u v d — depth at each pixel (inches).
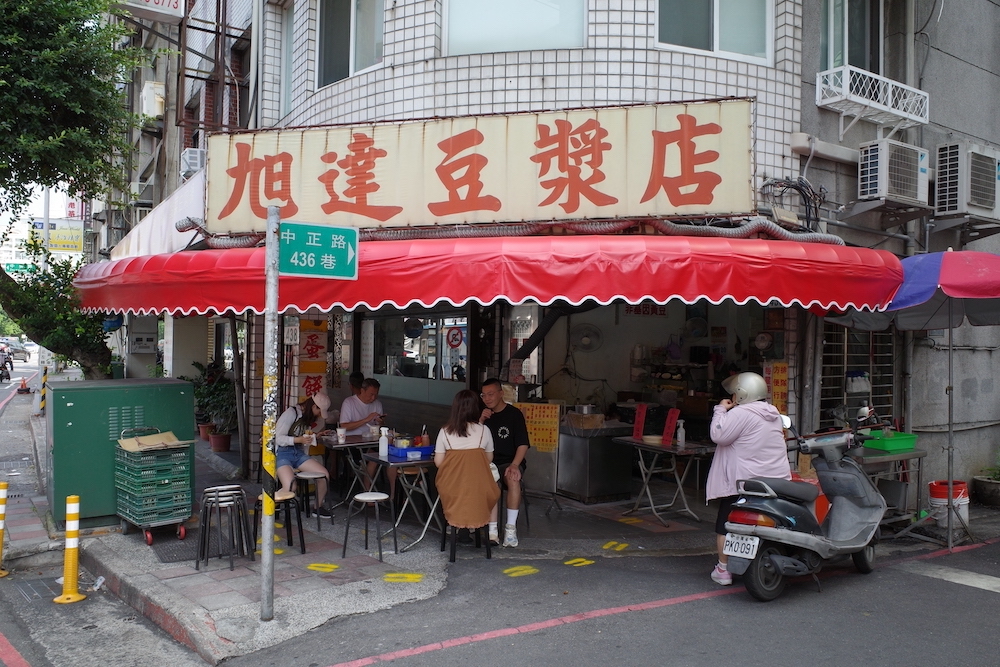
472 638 183.6
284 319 369.4
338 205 278.2
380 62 325.7
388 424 421.1
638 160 256.2
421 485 275.3
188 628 185.6
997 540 303.0
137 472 257.9
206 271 242.2
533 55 291.6
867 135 336.8
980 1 398.0
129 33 383.6
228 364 596.1
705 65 293.6
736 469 220.1
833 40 328.8
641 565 249.1
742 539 210.4
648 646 179.6
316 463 288.5
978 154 341.4
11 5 333.1
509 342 362.6
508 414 277.4
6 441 544.4
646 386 434.0
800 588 228.8
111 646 186.7
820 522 247.6
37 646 187.5
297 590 213.2
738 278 220.7
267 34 384.5
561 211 260.8
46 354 925.2
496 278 218.8
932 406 369.1
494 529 260.8
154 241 382.0
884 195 307.7
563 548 265.3
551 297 217.0
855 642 184.2
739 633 188.9
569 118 261.3
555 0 299.6
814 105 315.9
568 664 169.5
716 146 251.4
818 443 250.7
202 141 538.0
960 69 384.8
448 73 298.0
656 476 407.8
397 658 172.1
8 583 239.0
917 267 264.4
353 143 278.1
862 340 345.7
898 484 302.4
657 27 292.4
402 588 217.6
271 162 284.2
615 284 216.1
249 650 175.9
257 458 386.3
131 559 243.8
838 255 238.4
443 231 269.4
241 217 285.4
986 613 208.8
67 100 356.5
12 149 339.9
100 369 389.4
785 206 299.7
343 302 229.9
